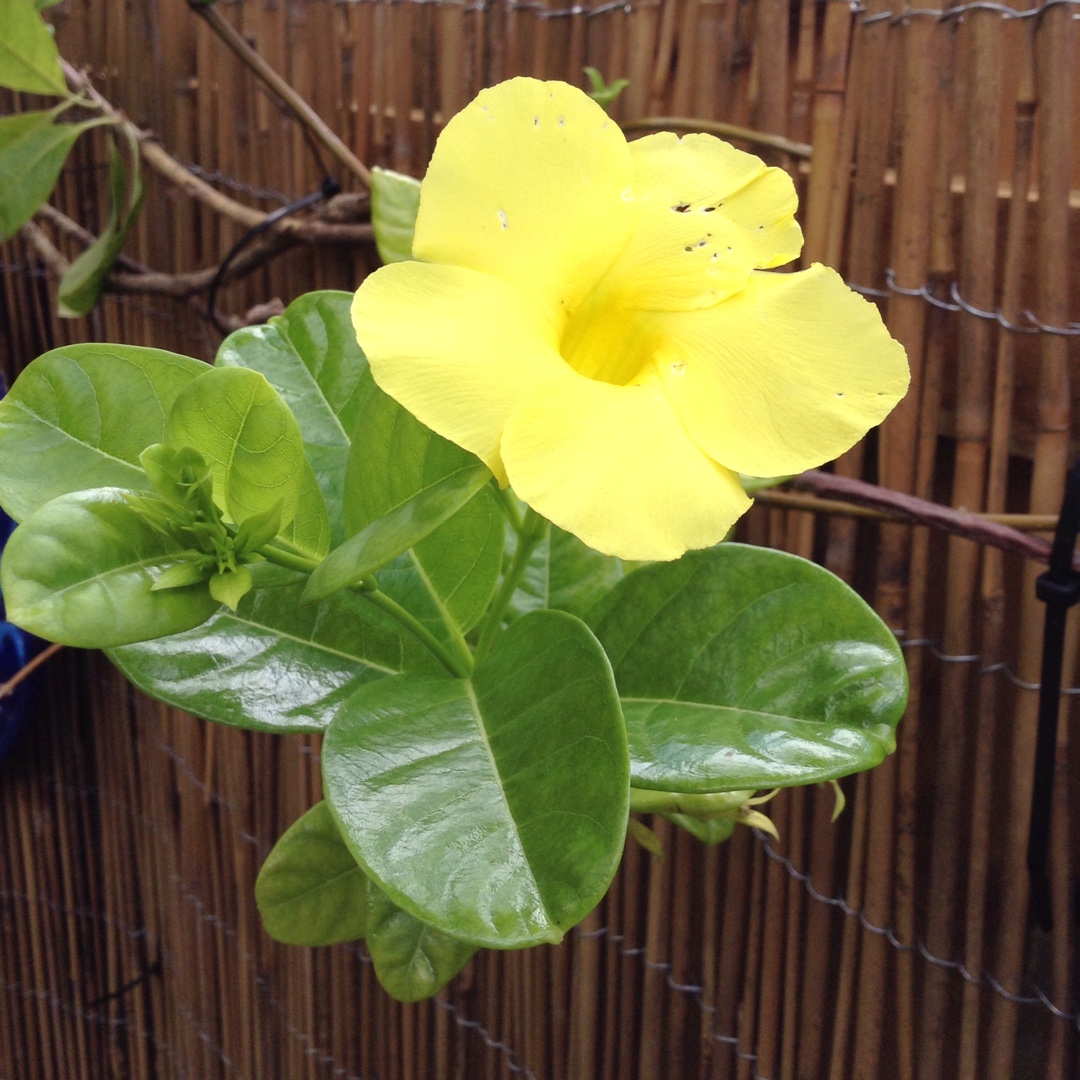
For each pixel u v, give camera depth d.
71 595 0.21
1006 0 0.34
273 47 0.44
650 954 0.44
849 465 0.37
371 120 0.43
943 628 0.38
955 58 0.33
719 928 0.43
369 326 0.20
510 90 0.22
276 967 0.55
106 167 0.51
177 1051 0.64
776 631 0.26
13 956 0.69
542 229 0.22
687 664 0.26
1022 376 0.34
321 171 0.44
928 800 0.39
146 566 0.22
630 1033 0.46
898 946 0.39
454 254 0.21
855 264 0.35
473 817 0.21
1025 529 0.34
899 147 0.35
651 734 0.25
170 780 0.57
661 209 0.24
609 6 0.38
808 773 0.23
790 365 0.22
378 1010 0.52
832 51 0.34
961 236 0.34
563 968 0.46
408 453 0.24
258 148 0.46
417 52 0.41
